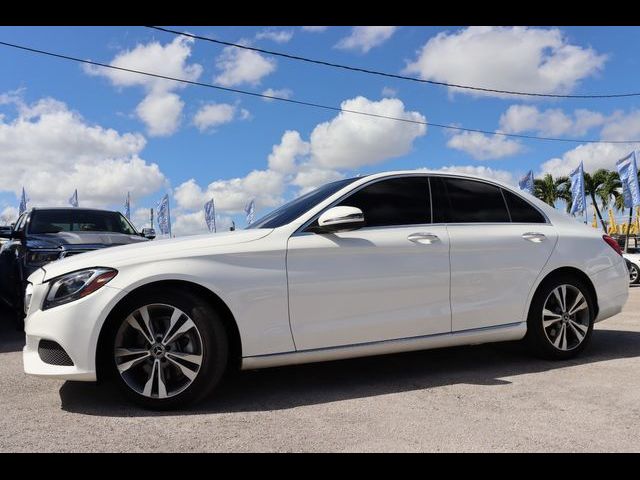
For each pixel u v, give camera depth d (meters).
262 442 2.91
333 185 4.44
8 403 3.64
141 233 8.45
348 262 3.92
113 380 3.42
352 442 2.90
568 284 4.71
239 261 3.68
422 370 4.46
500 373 4.32
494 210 4.62
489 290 4.38
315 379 4.21
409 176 4.41
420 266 4.12
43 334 3.44
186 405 3.47
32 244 6.79
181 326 3.48
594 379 4.09
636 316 7.58
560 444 2.84
